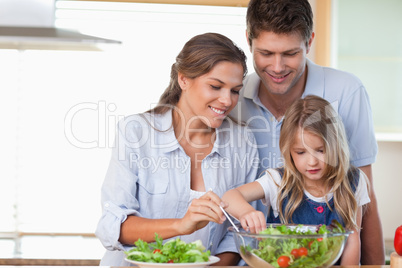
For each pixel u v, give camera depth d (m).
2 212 4.26
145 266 1.81
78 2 4.22
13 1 2.12
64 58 4.26
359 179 2.56
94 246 3.78
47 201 4.28
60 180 4.29
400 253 2.04
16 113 4.27
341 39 4.23
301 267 1.76
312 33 2.54
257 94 2.76
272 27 2.34
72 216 4.28
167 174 2.46
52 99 4.27
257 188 2.53
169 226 2.14
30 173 4.29
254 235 1.77
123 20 4.25
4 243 3.89
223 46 2.26
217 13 4.30
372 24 4.23
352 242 2.41
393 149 4.51
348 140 2.74
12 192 4.27
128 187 2.36
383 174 4.52
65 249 3.67
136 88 4.28
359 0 4.21
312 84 2.74
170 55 4.29
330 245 1.77
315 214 2.51
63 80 4.27
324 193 2.51
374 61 4.25
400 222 4.52
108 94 4.27
